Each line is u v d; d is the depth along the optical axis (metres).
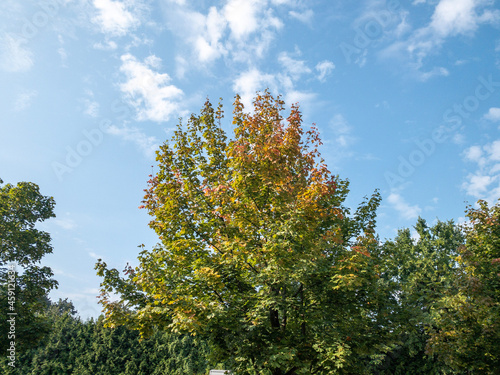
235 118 11.74
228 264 10.04
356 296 10.36
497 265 15.74
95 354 35.12
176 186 10.84
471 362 13.76
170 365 33.94
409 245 39.44
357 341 9.71
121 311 9.58
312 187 9.91
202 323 8.50
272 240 9.30
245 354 8.74
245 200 10.72
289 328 11.04
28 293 20.42
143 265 10.10
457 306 14.28
